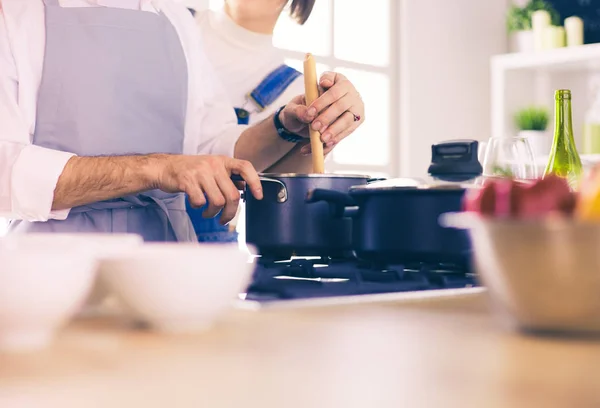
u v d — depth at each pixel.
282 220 1.27
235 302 0.77
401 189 1.03
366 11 4.11
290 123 1.71
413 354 0.49
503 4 4.93
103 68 1.61
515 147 1.29
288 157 1.85
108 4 1.68
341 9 3.96
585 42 4.36
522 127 4.29
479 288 0.91
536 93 4.52
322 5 3.83
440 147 1.24
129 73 1.64
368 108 4.18
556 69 4.38
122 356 0.49
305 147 1.78
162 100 1.70
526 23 4.47
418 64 4.36
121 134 1.63
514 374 0.43
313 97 1.50
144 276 0.59
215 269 0.60
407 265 1.11
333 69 3.90
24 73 1.54
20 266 0.50
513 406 0.35
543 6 4.43
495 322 0.64
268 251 1.30
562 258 0.53
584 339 0.55
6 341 0.51
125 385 0.40
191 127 1.78
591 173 0.57
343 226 1.26
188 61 1.78
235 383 0.41
